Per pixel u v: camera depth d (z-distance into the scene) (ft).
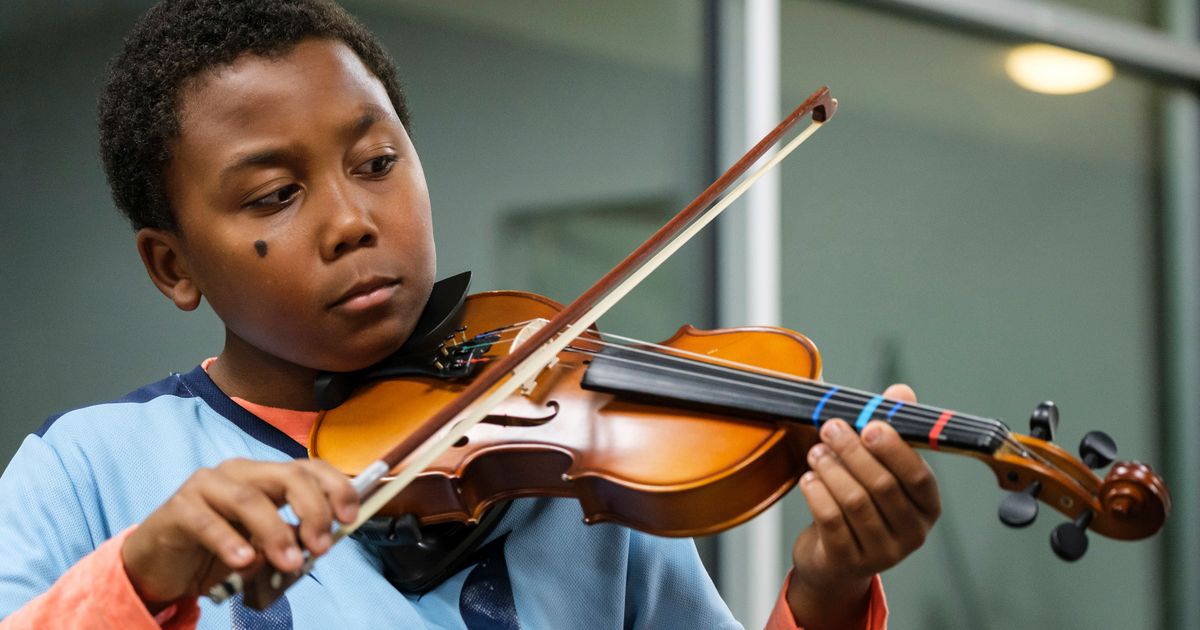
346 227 3.32
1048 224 10.12
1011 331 9.80
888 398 2.91
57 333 6.47
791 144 3.91
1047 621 9.45
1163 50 10.75
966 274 9.66
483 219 7.95
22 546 3.22
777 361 3.30
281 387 3.61
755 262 8.73
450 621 3.37
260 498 2.54
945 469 9.16
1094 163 10.43
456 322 3.81
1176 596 10.21
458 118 7.89
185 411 3.61
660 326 8.61
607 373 3.24
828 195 9.18
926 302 9.46
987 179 9.84
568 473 3.05
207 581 2.72
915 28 9.71
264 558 2.56
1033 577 9.40
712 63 8.98
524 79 8.18
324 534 2.51
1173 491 10.37
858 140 9.35
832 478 2.74
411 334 3.64
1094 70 10.52
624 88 8.59
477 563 3.48
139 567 2.66
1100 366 10.19
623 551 3.63
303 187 3.38
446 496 3.18
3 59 6.45
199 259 3.45
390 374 3.59
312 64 3.43
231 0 3.51
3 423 6.32
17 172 6.45
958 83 9.86
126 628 2.64
